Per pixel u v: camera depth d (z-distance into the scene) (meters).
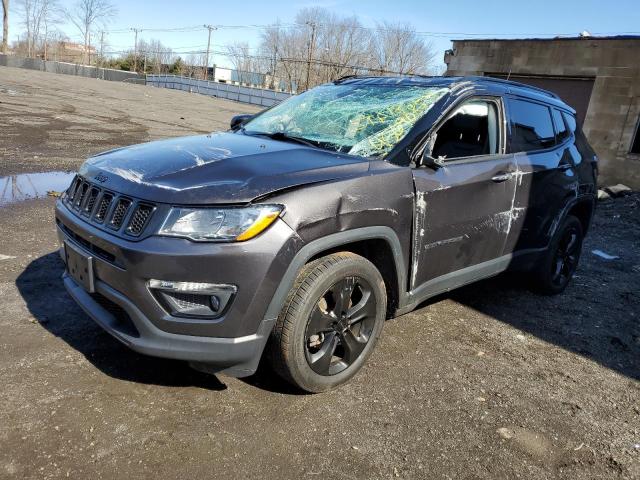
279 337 2.63
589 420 2.96
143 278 2.39
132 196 2.54
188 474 2.23
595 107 13.30
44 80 36.12
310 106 3.97
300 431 2.59
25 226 5.34
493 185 3.65
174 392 2.79
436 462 2.48
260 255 2.41
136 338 2.51
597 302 4.98
